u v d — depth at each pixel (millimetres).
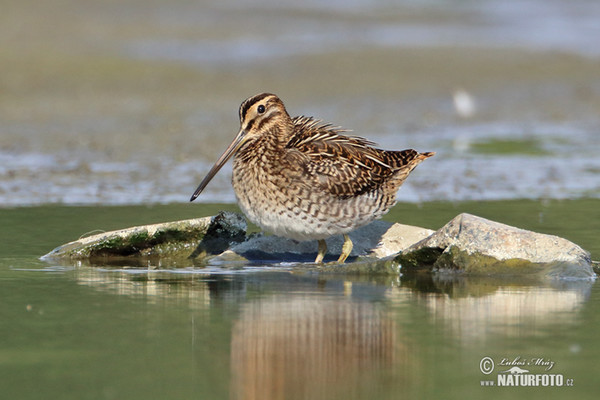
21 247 14062
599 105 31594
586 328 9711
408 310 10484
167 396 7824
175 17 47562
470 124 27922
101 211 16578
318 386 8047
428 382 8148
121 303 10820
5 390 7977
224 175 20266
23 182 19062
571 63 40438
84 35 41156
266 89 33000
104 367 8562
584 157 22844
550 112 30312
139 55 38031
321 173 12773
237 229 14250
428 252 12656
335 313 10328
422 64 39250
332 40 44188
